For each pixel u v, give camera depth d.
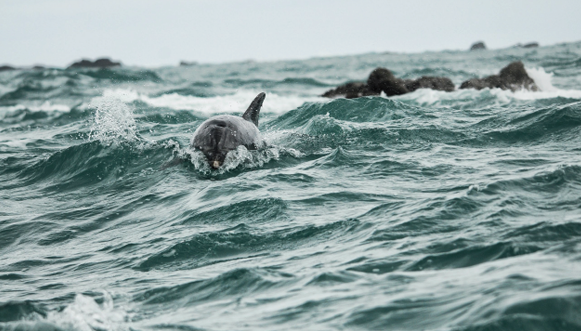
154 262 28.80
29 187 49.31
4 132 85.88
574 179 34.38
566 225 25.91
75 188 47.69
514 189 33.06
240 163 47.38
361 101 73.25
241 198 36.97
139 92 141.50
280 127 69.00
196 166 47.53
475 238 25.44
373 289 20.81
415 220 29.12
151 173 48.38
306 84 171.12
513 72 125.00
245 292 22.75
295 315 19.44
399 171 42.00
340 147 48.50
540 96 96.00
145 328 19.97
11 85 183.88
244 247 29.22
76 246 33.94
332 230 30.06
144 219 37.47
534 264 21.02
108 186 47.00
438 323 17.20
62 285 26.95
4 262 32.03
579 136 49.38
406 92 116.62
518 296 17.75
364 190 37.44
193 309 21.69
